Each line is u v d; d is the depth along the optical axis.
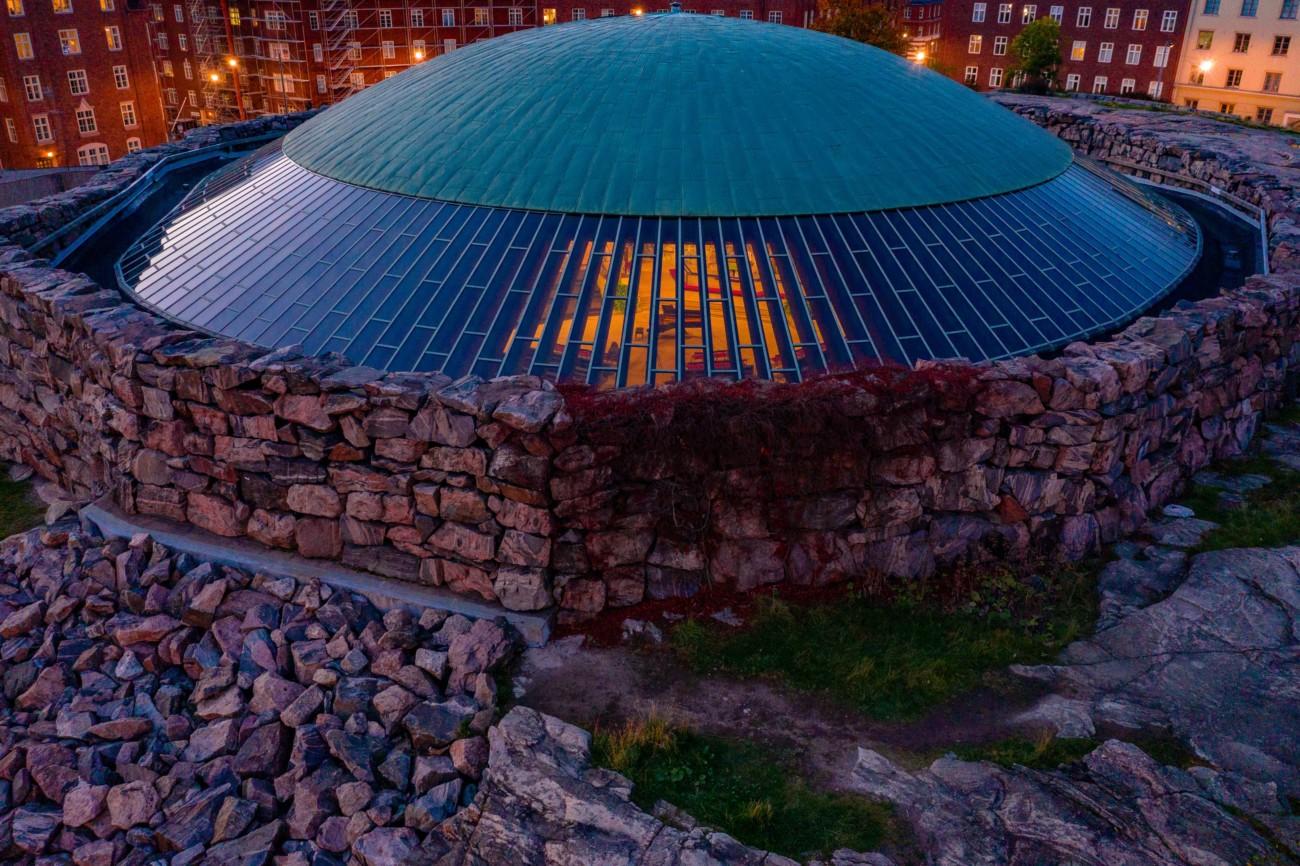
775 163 17.92
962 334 16.44
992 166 19.69
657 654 12.18
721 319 15.99
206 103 91.31
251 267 18.36
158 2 90.38
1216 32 78.81
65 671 12.29
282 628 12.37
